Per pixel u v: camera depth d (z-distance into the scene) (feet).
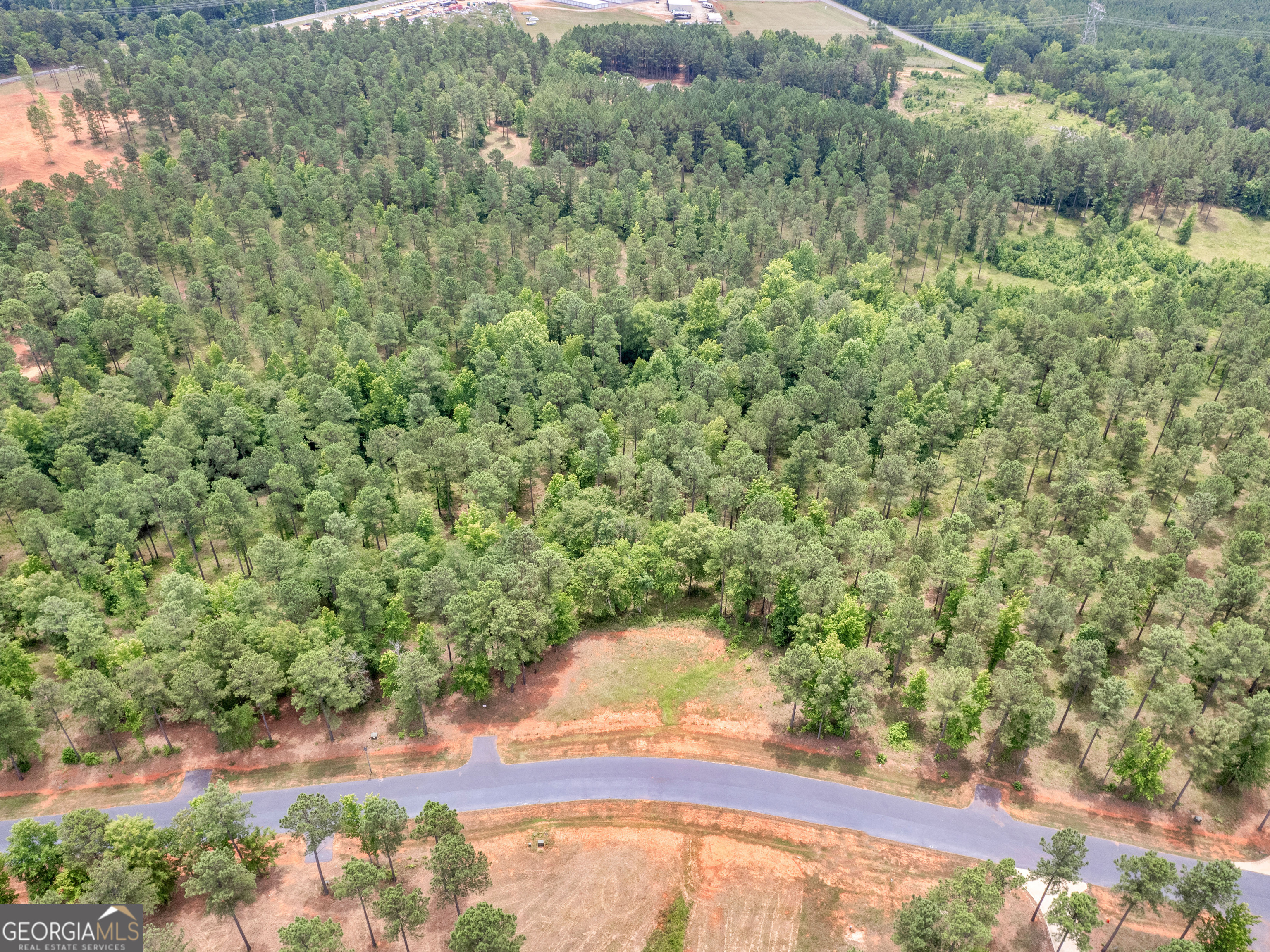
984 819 353.72
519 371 651.66
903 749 383.45
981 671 375.66
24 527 481.87
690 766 376.89
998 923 311.47
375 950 301.02
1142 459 572.51
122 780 375.04
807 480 545.03
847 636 394.93
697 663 430.61
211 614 425.69
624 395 621.31
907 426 548.72
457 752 386.11
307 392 617.62
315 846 303.07
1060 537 450.30
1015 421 565.12
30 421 565.53
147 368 626.64
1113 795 363.35
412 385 646.74
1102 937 308.40
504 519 546.26
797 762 378.53
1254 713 344.69
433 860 294.87
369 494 490.49
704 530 452.76
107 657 403.13
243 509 495.41
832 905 318.45
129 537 484.74
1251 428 550.36
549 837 344.69
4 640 407.85
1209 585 410.52
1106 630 406.62
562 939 304.71
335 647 387.14
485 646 399.85
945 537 447.83
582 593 440.86
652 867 331.36
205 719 388.16
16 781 373.40
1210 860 338.13
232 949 301.84
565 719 400.88
